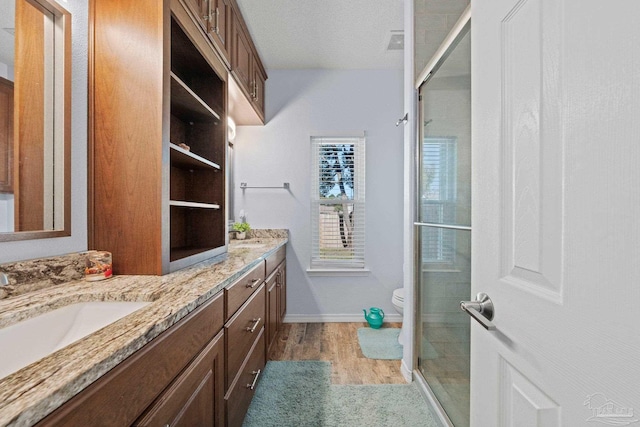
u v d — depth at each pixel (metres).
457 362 1.39
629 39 0.39
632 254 0.38
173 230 1.96
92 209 1.27
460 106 1.35
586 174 0.46
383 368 2.16
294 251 3.16
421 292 1.91
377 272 3.17
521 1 0.62
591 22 0.45
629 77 0.39
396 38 2.61
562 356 0.50
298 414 1.65
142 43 1.27
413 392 1.85
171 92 1.55
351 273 3.15
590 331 0.45
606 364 0.42
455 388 1.41
